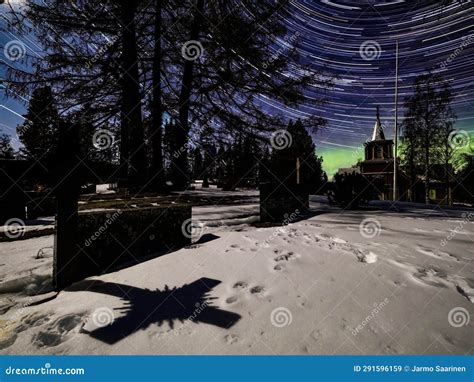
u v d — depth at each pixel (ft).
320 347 5.14
